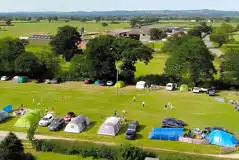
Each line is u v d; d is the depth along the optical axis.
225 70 99.31
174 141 59.94
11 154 45.44
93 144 56.91
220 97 90.69
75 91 95.38
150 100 87.12
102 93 93.62
